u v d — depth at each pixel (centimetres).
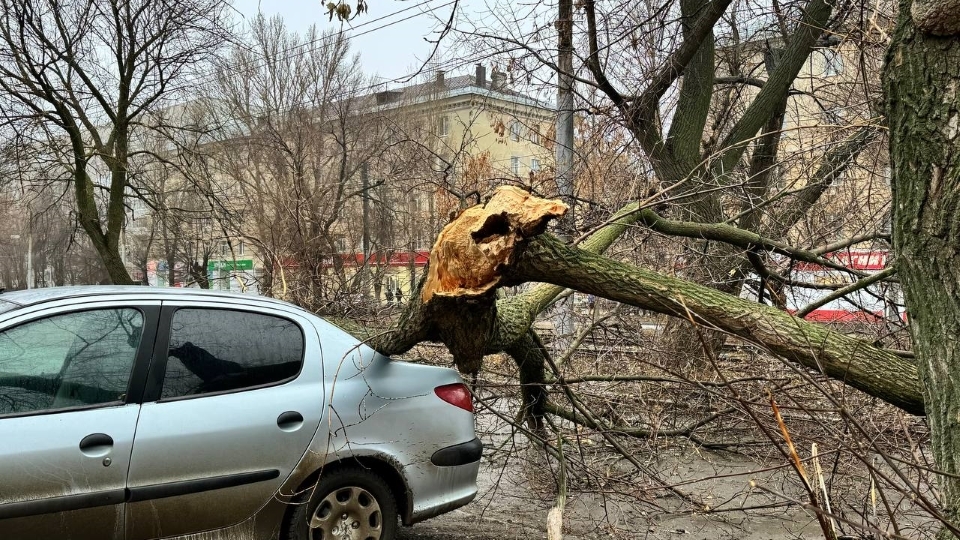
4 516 307
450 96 1605
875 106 553
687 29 838
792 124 945
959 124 277
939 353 279
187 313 374
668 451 625
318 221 1329
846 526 459
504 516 508
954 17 275
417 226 1688
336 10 636
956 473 269
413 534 466
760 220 830
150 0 1416
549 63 847
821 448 520
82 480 324
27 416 323
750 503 531
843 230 798
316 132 2350
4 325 333
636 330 713
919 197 289
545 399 583
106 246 1509
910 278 295
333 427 384
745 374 661
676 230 658
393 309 799
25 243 4556
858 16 628
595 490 514
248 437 362
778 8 880
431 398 421
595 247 585
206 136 1912
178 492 344
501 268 389
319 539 381
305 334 400
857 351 402
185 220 1633
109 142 1478
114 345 352
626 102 870
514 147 1191
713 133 946
